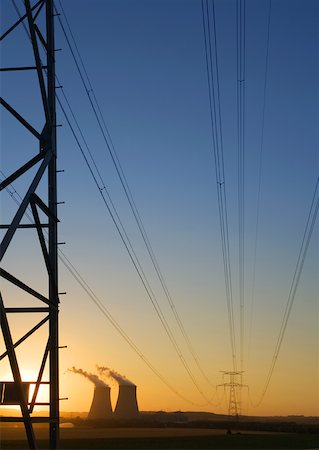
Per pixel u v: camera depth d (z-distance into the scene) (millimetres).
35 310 28812
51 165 30047
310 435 127688
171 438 110062
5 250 23484
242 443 91688
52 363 28516
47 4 32062
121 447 78562
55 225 29703
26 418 25625
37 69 28922
